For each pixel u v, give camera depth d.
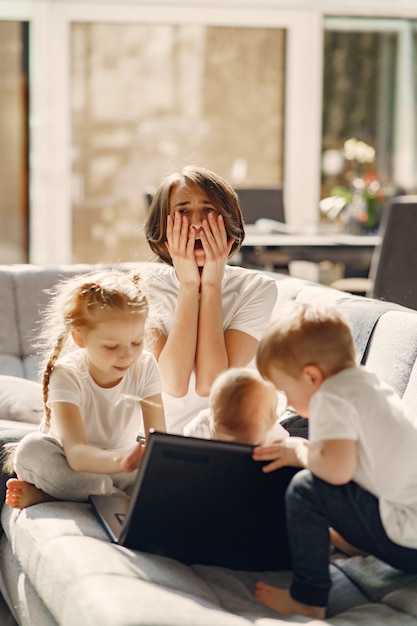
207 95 8.55
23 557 2.31
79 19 8.25
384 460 2.07
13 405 3.41
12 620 2.68
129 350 2.45
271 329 2.21
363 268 6.75
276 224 7.02
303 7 8.55
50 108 8.29
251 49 8.55
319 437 2.06
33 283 4.32
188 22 8.41
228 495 2.20
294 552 2.10
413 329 2.76
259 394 2.34
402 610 2.03
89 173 8.45
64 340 2.57
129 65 8.39
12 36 8.16
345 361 2.17
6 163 8.28
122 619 1.82
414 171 8.95
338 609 2.11
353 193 7.04
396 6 8.70
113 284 2.47
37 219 8.38
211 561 2.27
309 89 8.69
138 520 2.19
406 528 2.07
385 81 8.86
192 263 2.91
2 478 2.66
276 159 8.72
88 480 2.48
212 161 8.62
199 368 2.87
